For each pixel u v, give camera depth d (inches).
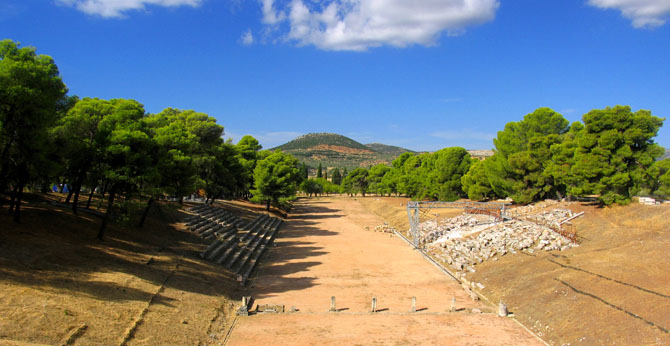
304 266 1717.5
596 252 1374.3
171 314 960.9
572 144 2267.5
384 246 2214.6
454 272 1598.2
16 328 692.7
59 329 736.3
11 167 1154.0
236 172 2928.2
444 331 1021.2
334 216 3821.4
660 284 1010.1
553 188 2527.1
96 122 1413.6
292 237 2516.0
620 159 1857.8
